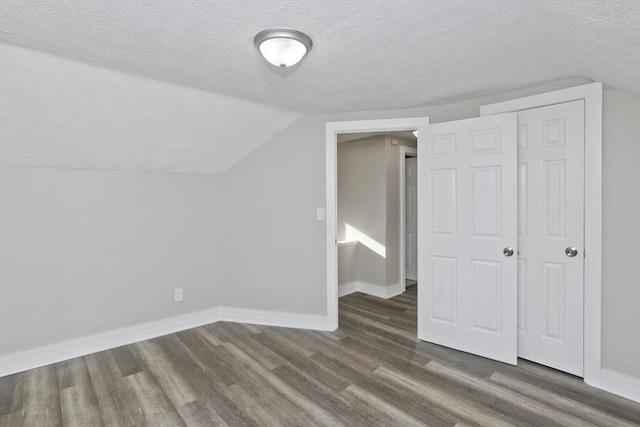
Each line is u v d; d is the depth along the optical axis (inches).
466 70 86.2
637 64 62.9
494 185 101.5
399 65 82.9
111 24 62.8
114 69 82.7
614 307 84.7
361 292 181.3
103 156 108.3
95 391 87.0
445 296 112.6
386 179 171.5
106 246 114.0
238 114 115.4
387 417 76.2
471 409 78.7
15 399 83.5
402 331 127.1
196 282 135.2
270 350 111.0
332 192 127.5
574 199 90.7
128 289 118.8
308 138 129.9
